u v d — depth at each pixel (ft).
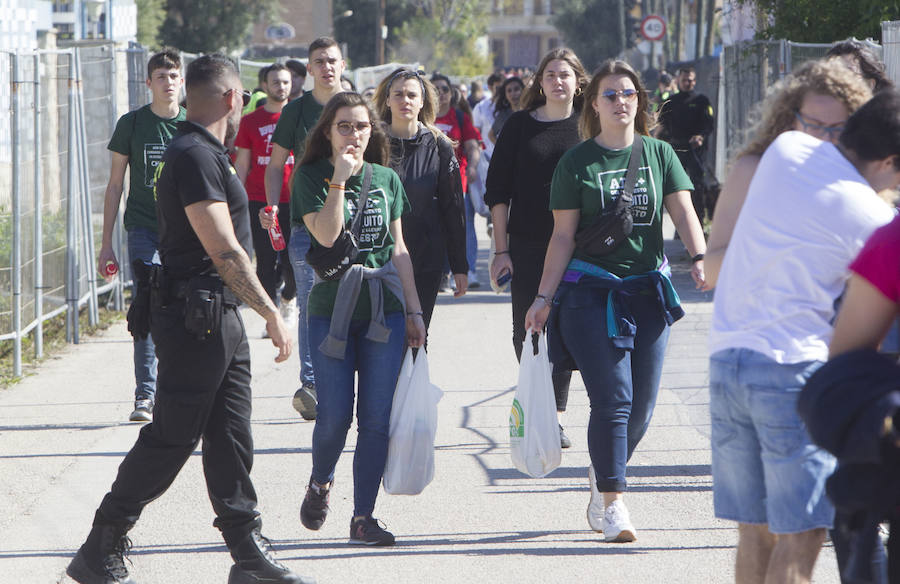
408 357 53.88
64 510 57.72
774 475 35.42
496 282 65.41
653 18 314.76
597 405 51.60
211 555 51.13
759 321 35.47
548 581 47.91
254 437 71.31
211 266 44.75
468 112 118.01
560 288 52.42
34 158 92.32
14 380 86.58
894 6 119.03
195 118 44.75
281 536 54.13
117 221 115.34
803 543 35.55
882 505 29.12
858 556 29.84
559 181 52.24
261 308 43.91
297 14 582.35
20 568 49.83
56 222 101.04
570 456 67.41
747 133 40.45
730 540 52.60
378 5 522.88
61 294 101.96
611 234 51.06
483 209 128.57
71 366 91.91
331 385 52.11
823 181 34.27
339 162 50.11
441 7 616.39
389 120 65.92
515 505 58.54
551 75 63.05
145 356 75.56
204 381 44.52
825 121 36.81
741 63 140.67
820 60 38.45
